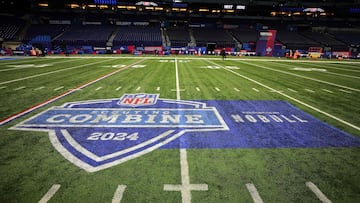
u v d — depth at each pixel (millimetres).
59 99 6730
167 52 40188
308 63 25531
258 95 7852
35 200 2402
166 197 2500
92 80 10258
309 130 4641
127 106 6074
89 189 2607
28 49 33938
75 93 7578
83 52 38000
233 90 8625
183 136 4203
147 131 4395
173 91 8164
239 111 5859
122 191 2584
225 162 3301
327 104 6805
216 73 13805
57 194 2506
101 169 3041
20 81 9812
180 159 3359
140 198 2471
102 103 6336
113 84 9336
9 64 17859
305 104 6754
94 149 3615
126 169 3055
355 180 2900
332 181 2871
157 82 10008
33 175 2865
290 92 8539
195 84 9734
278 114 5684
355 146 3924
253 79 11625
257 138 4184
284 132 4508
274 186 2742
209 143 3934
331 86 10125
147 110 5750
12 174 2879
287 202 2461
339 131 4609
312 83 10867
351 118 5469
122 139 4012
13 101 6453
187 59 27344
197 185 2730
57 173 2920
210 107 6156
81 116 5199
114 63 19469
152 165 3176
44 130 4352
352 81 11773
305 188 2717
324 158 3480
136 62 20844
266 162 3320
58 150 3562
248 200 2480
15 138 3975
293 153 3627
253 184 2775
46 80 10133
